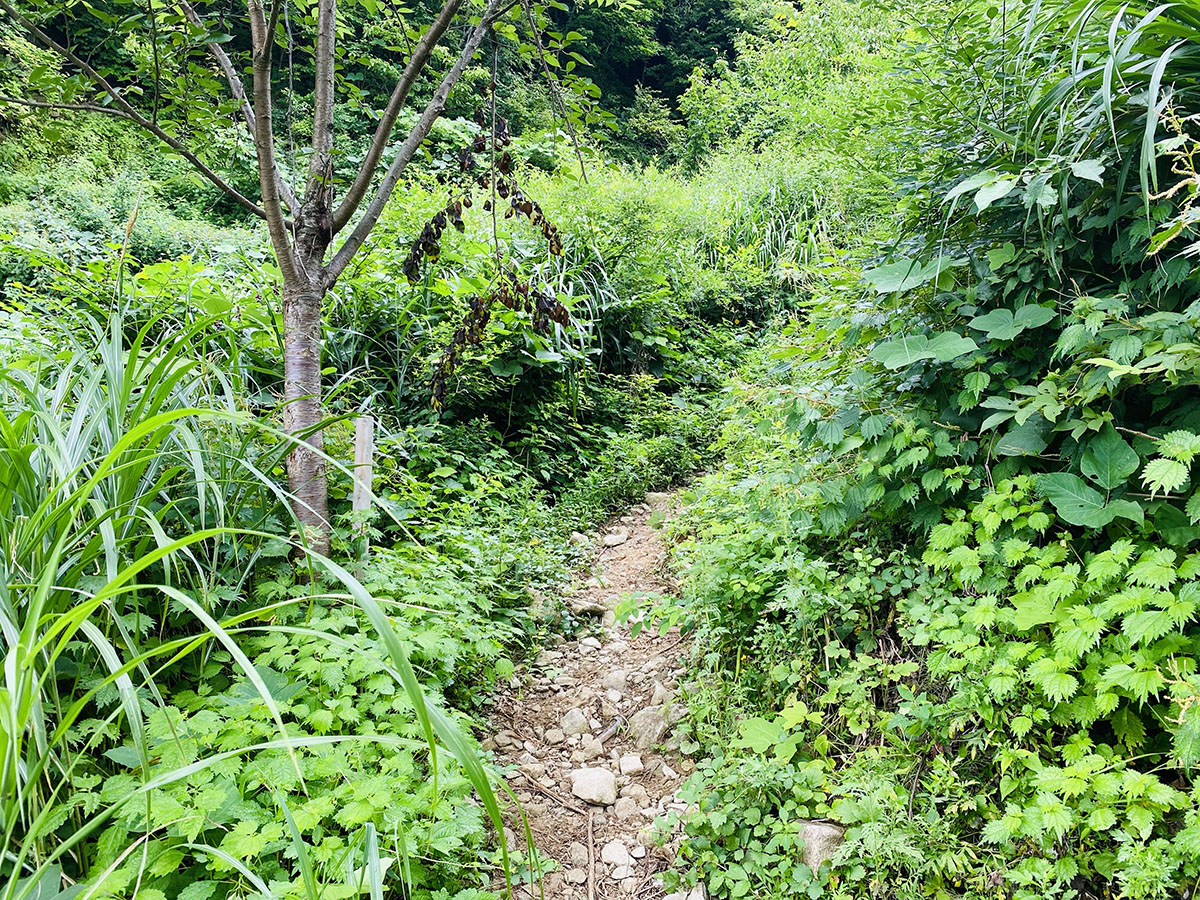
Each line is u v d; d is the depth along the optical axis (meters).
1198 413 1.72
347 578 1.03
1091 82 1.84
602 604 3.38
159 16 2.18
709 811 1.96
